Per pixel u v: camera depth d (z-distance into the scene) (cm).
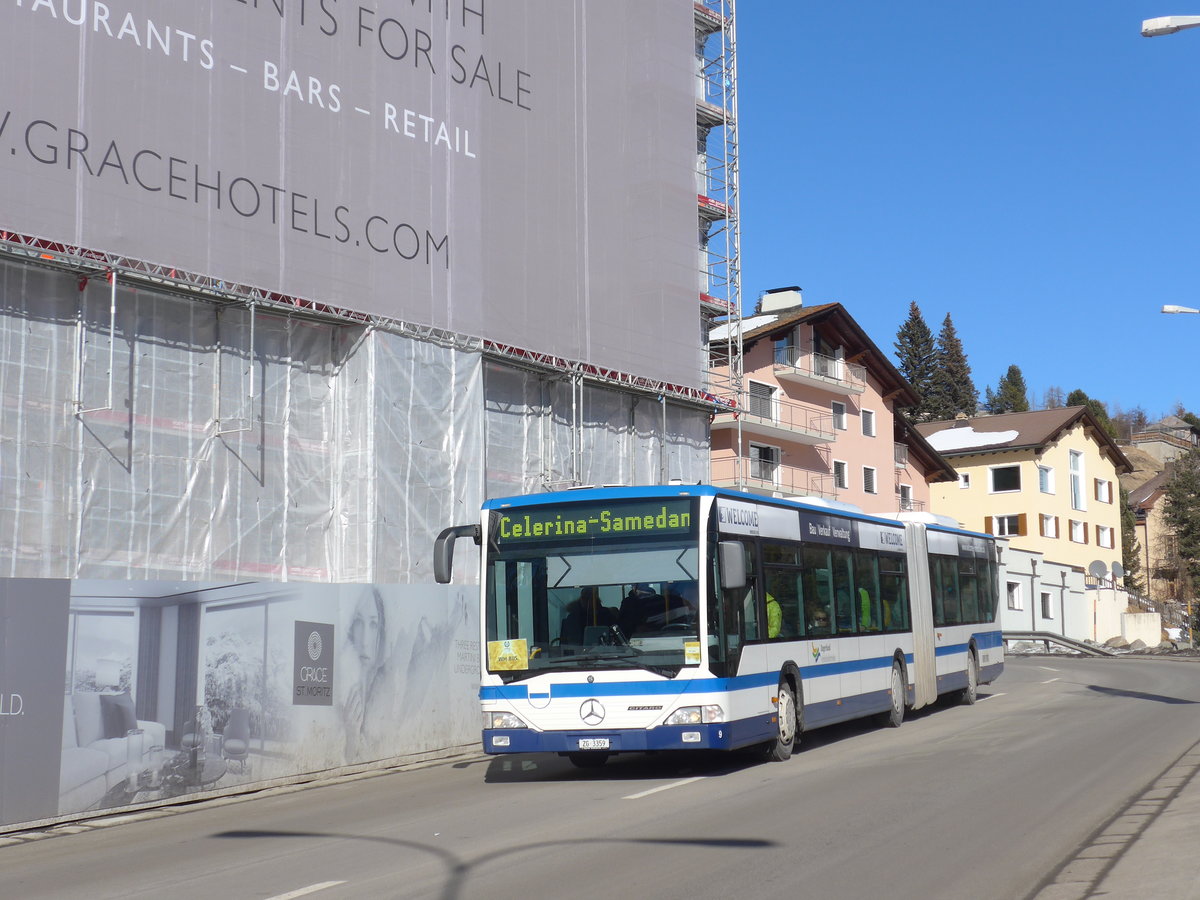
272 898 787
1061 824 1002
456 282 2692
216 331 2338
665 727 1340
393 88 2595
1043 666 3959
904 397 5775
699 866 851
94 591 1283
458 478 2658
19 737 1195
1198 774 1258
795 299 5297
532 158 2922
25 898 837
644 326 3222
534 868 858
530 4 2959
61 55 2038
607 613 1381
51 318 2102
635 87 3259
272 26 2367
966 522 7006
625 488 1420
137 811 1303
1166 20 1504
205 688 1409
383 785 1491
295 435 2462
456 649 1886
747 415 4562
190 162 2209
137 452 2191
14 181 1964
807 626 1647
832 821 1035
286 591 1547
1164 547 10175
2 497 2006
